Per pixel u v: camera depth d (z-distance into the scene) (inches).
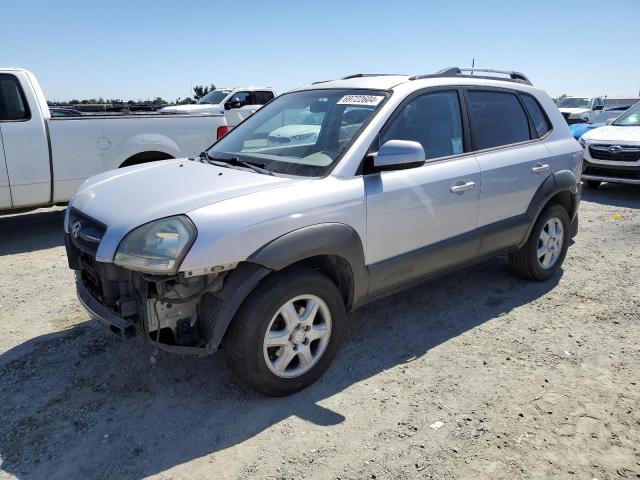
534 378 131.0
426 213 143.3
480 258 167.8
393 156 126.0
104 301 118.7
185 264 102.5
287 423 112.7
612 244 248.5
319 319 126.3
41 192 242.7
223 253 105.4
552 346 147.6
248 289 110.3
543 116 191.3
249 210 110.4
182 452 103.8
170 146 271.6
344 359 139.6
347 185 126.6
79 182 250.4
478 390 125.5
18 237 258.1
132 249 105.7
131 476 97.5
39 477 97.0
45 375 130.3
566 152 191.3
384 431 110.4
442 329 157.6
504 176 165.3
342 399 121.6
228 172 132.6
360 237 128.8
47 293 183.3
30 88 235.9
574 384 128.4
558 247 197.3
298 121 152.6
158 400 120.5
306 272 119.3
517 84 185.2
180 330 114.6
